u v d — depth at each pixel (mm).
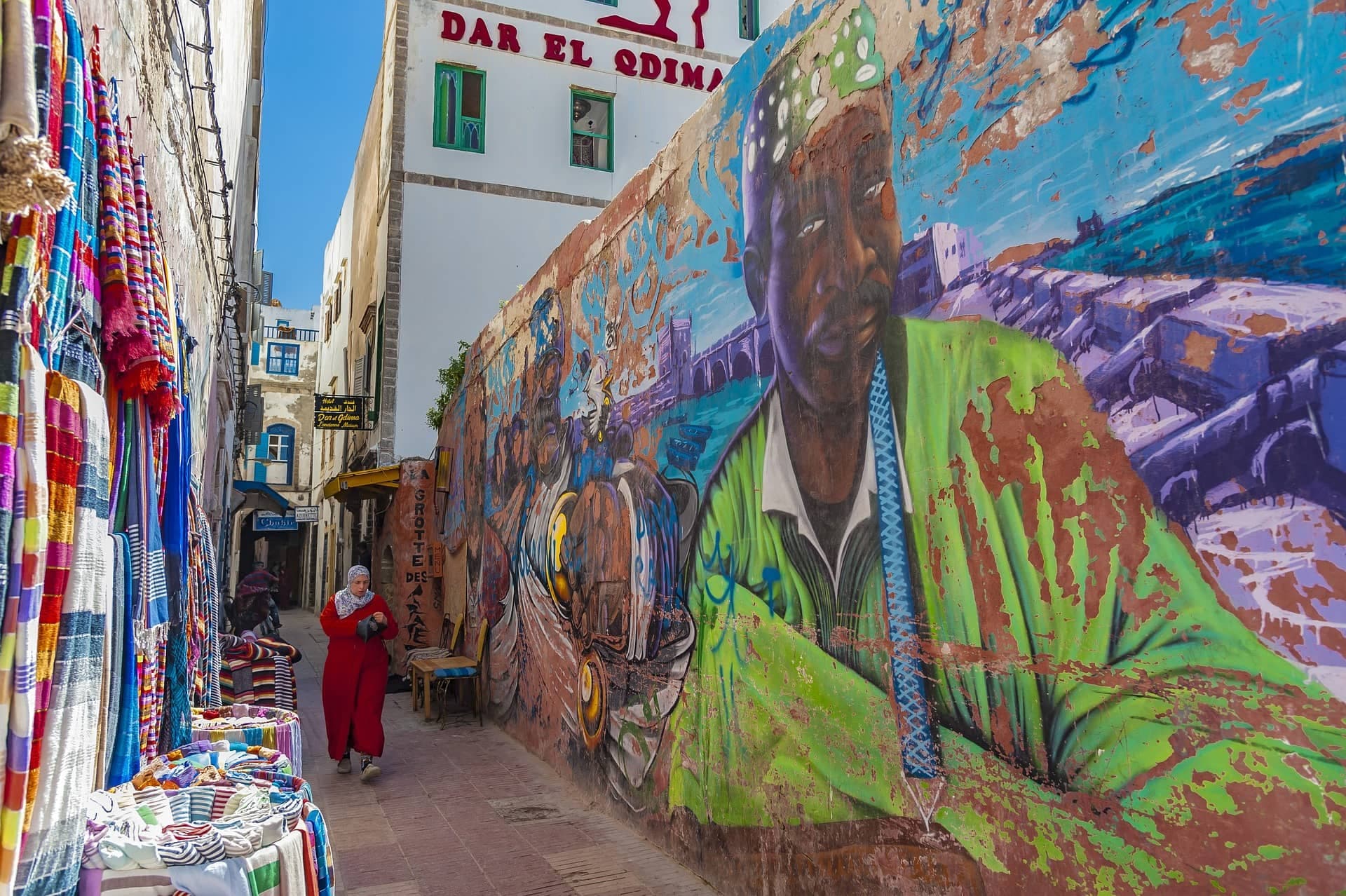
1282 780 1893
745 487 4348
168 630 3518
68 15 2176
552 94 16641
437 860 4957
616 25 17234
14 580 1745
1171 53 2246
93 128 2475
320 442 27609
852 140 3609
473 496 10453
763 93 4344
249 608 9852
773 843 3943
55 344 2074
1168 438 2189
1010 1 2812
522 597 8133
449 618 11398
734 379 4508
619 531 5895
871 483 3377
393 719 9383
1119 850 2275
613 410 6098
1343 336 1822
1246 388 2010
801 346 3912
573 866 4840
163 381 2957
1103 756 2336
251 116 14375
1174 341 2189
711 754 4543
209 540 5641
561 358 7312
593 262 6590
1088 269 2459
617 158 16938
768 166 4258
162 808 2584
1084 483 2428
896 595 3205
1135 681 2250
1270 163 1986
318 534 27391
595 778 6109
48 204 1676
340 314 23516
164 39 4434
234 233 11469
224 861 2248
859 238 3533
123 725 2539
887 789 3213
